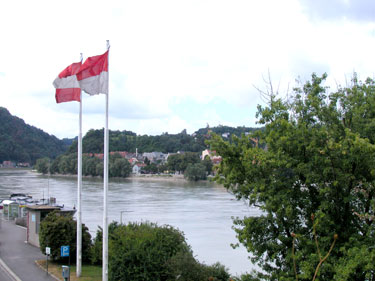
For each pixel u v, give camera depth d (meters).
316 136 15.53
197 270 23.23
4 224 47.09
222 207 80.38
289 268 16.42
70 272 27.11
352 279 13.78
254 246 16.64
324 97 17.23
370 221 15.44
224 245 47.28
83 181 163.62
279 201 15.52
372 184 14.77
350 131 15.31
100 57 21.66
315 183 15.91
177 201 91.25
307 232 16.19
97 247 29.67
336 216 15.55
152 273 22.94
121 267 22.84
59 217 30.61
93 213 71.38
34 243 35.09
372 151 13.49
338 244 15.03
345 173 15.12
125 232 26.61
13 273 26.45
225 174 17.72
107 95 21.61
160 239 26.05
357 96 16.73
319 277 14.20
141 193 112.06
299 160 15.94
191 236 52.38
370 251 13.91
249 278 17.25
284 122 15.57
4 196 100.75
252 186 16.53
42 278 25.44
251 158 16.61
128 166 192.88
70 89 26.42
